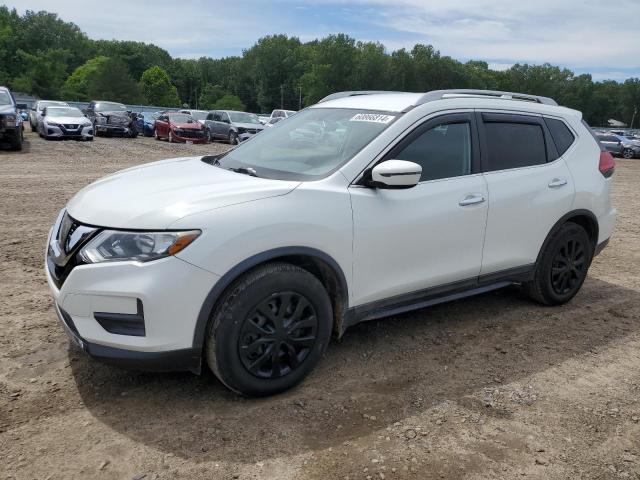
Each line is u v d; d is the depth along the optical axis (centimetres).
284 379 318
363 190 342
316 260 323
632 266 636
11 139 1605
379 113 383
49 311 428
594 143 495
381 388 335
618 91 14575
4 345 369
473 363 373
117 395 316
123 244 281
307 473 258
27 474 250
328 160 356
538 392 338
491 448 281
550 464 271
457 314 459
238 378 301
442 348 394
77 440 275
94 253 284
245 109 13700
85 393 317
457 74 11212
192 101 15125
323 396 323
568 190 454
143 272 275
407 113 371
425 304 388
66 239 305
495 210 404
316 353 328
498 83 13150
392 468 263
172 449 271
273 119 2956
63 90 10544
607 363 381
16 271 520
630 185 1594
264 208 302
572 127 480
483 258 406
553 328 438
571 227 465
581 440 291
